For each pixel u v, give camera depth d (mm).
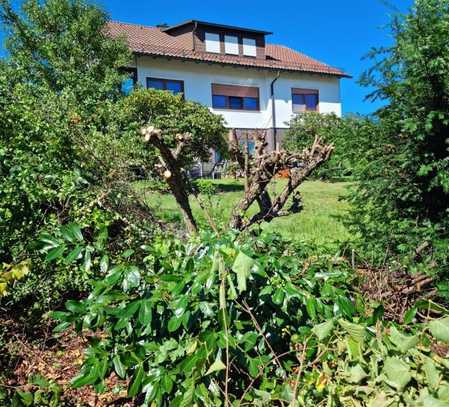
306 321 2037
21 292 3367
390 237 3709
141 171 5281
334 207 10500
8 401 2115
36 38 15992
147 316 1828
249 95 24531
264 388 1853
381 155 4156
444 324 1503
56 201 3869
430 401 1369
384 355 1548
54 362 3053
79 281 3438
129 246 3369
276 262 2012
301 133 21609
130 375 2129
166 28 24750
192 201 8742
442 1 3885
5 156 3926
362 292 2672
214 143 16250
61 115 4805
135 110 14875
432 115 3598
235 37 24359
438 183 3764
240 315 1984
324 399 1657
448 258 3471
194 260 2033
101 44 17078
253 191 4043
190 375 1739
